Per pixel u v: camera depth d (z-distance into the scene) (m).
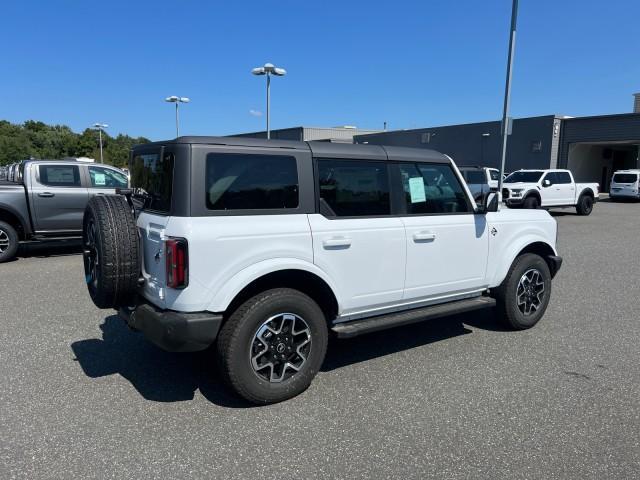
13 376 4.25
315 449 3.17
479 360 4.67
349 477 2.89
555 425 3.48
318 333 3.91
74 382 4.14
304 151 3.94
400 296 4.48
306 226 3.86
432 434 3.36
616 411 3.69
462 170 19.36
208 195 3.50
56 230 9.82
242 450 3.16
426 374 4.34
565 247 11.84
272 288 3.83
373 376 4.30
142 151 4.20
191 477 2.88
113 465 2.99
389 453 3.13
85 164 10.16
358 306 4.24
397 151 4.49
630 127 29.72
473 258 4.97
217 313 3.52
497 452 3.15
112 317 5.88
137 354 4.77
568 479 2.88
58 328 5.48
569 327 5.68
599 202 28.64
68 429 3.39
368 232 4.19
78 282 7.61
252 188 3.68
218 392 3.98
